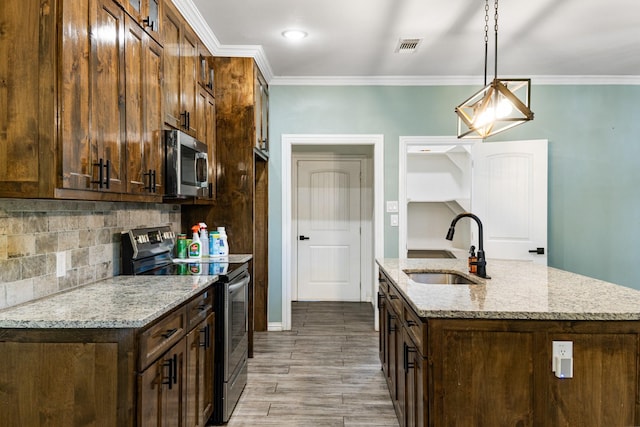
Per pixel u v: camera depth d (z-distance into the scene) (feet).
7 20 5.03
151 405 5.25
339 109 14.66
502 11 9.73
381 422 8.48
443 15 9.95
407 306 6.93
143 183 7.20
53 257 6.44
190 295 6.49
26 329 4.95
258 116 12.80
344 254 19.38
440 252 20.08
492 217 14.53
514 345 5.51
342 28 10.71
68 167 5.15
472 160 14.80
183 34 9.34
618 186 14.65
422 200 19.08
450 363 5.55
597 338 5.48
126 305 5.62
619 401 5.46
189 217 12.09
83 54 5.45
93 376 4.91
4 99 5.04
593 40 11.41
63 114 5.06
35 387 4.94
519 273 8.91
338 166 19.27
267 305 14.64
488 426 5.53
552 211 14.70
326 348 12.84
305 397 9.58
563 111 14.62
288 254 14.69
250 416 8.71
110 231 8.09
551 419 5.48
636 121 14.58
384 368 10.34
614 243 14.69
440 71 14.03
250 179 12.02
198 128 10.40
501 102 7.70
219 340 8.32
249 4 9.42
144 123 7.25
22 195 5.02
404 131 14.71
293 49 12.09
